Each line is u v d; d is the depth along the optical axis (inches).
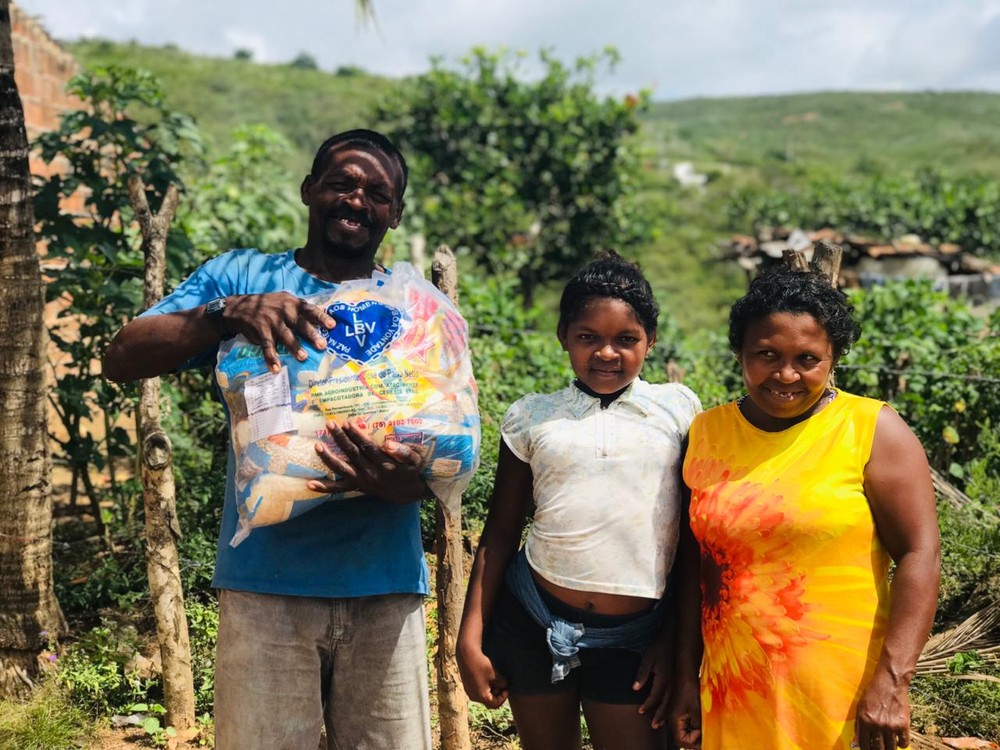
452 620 131.5
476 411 99.3
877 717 82.9
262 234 312.2
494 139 581.9
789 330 86.7
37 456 156.8
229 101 1176.8
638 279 96.7
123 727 151.1
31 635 156.6
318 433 91.4
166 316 94.4
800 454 88.4
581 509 94.6
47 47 346.3
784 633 86.9
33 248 156.9
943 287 559.2
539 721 100.7
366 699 102.0
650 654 97.0
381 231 103.3
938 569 85.4
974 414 253.6
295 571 96.7
